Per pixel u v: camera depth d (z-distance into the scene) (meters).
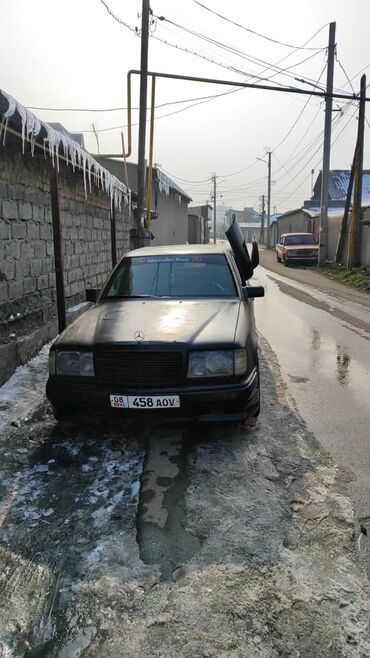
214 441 3.77
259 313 10.13
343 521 2.75
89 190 8.53
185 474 3.26
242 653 1.91
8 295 5.19
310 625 2.04
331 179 43.22
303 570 2.36
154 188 18.84
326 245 22.61
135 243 13.47
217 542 2.57
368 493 3.05
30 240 5.79
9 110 3.85
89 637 2.00
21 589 2.26
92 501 2.95
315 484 3.15
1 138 4.77
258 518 2.78
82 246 8.20
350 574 2.34
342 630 2.02
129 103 14.26
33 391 4.70
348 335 7.92
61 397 3.54
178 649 1.93
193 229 39.88
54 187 5.94
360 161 18.27
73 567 2.39
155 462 3.43
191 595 2.20
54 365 3.59
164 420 3.47
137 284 4.78
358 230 18.69
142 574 2.34
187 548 2.52
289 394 4.90
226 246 5.66
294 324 8.88
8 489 3.07
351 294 13.52
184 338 3.46
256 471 3.31
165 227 23.08
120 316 4.03
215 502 2.94
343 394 4.93
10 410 4.25
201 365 3.40
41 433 3.87
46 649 1.94
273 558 2.45
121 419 3.54
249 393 3.48
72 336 3.70
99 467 3.36
